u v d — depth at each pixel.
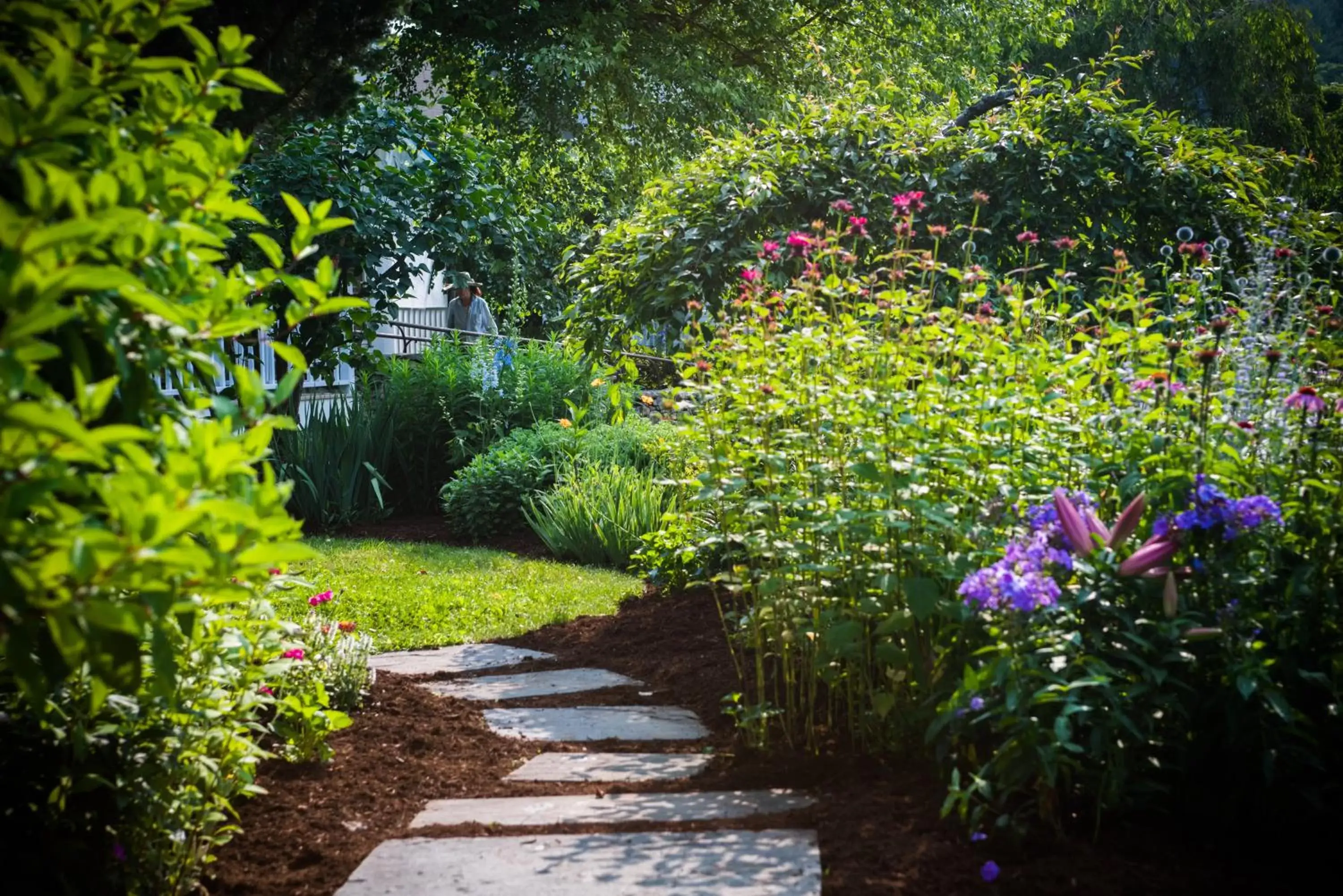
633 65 17.80
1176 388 3.33
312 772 3.58
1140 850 2.75
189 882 2.74
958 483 3.55
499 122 17.62
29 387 1.67
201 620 2.63
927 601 3.08
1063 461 3.50
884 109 7.56
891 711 3.45
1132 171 7.13
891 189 7.17
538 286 15.29
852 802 3.11
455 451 10.02
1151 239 7.42
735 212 7.07
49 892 2.48
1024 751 2.73
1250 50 26.17
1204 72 26.86
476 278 14.27
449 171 10.88
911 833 2.87
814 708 3.87
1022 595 2.67
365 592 6.62
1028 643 2.84
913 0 20.02
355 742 3.89
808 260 4.59
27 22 2.14
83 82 2.13
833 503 3.64
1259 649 2.81
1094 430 3.54
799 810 3.12
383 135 10.66
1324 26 34.44
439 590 6.80
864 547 3.49
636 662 5.09
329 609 6.14
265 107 4.98
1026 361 3.83
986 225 7.18
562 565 7.84
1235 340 3.81
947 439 3.54
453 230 10.76
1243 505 2.80
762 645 4.17
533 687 4.73
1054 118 7.44
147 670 2.62
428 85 17.70
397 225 10.21
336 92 5.52
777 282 6.59
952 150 7.33
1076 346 4.98
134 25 2.22
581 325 7.78
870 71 19.41
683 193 7.53
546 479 9.24
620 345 8.02
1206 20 26.69
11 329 1.55
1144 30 26.66
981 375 3.74
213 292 2.20
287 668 3.12
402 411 10.24
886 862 2.72
